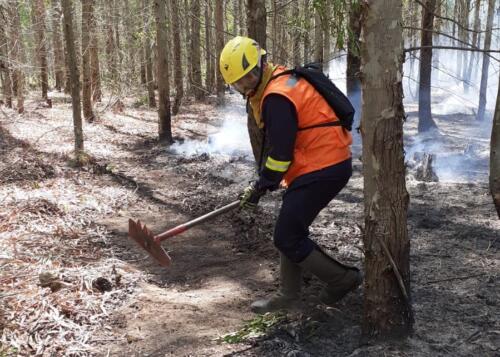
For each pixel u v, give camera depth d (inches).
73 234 209.6
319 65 126.0
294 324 129.0
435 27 559.8
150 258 189.9
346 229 208.7
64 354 119.2
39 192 267.9
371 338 119.9
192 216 245.1
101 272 163.3
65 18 340.5
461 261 171.2
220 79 765.9
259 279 166.7
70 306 139.2
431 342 119.3
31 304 138.2
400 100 110.0
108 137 487.2
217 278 169.5
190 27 798.5
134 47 762.8
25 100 733.9
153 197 280.2
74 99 348.2
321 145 118.3
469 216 221.9
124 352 121.1
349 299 143.0
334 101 118.6
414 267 166.7
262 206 247.1
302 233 122.9
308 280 156.4
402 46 108.4
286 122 114.0
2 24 426.6
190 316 139.2
